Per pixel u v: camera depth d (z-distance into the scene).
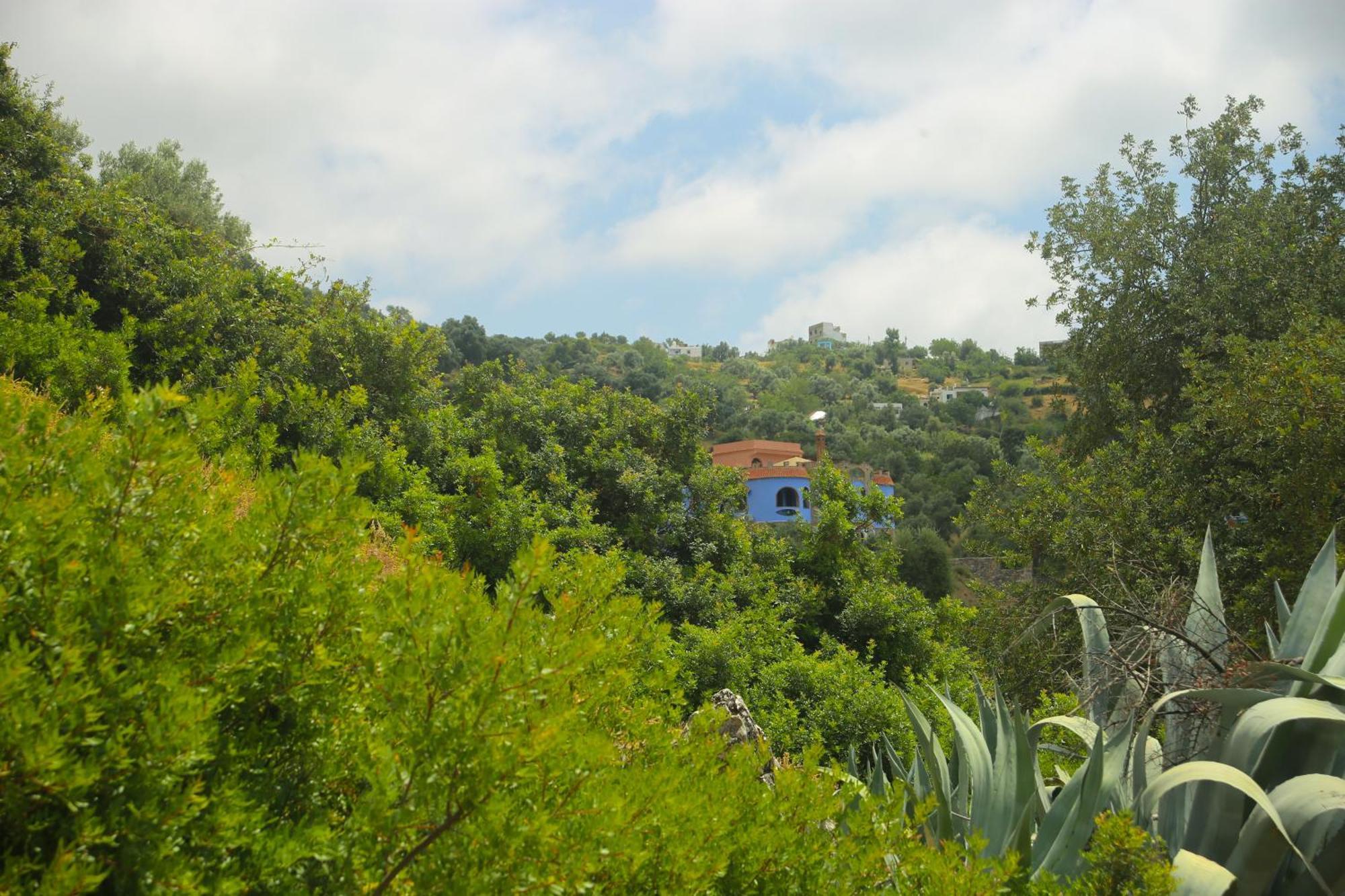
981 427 79.94
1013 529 12.88
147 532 2.08
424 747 1.95
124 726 1.77
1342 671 4.06
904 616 12.40
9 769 1.59
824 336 188.38
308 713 2.25
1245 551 11.14
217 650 2.05
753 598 11.57
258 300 12.20
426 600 2.27
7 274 9.89
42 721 1.62
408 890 2.01
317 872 2.08
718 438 77.31
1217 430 11.77
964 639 13.13
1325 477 10.16
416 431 11.52
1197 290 16.17
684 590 10.75
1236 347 12.40
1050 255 17.97
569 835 2.05
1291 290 14.52
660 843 2.43
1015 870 2.91
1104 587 10.09
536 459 11.92
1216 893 3.19
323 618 2.28
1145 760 4.41
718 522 12.82
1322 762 3.95
